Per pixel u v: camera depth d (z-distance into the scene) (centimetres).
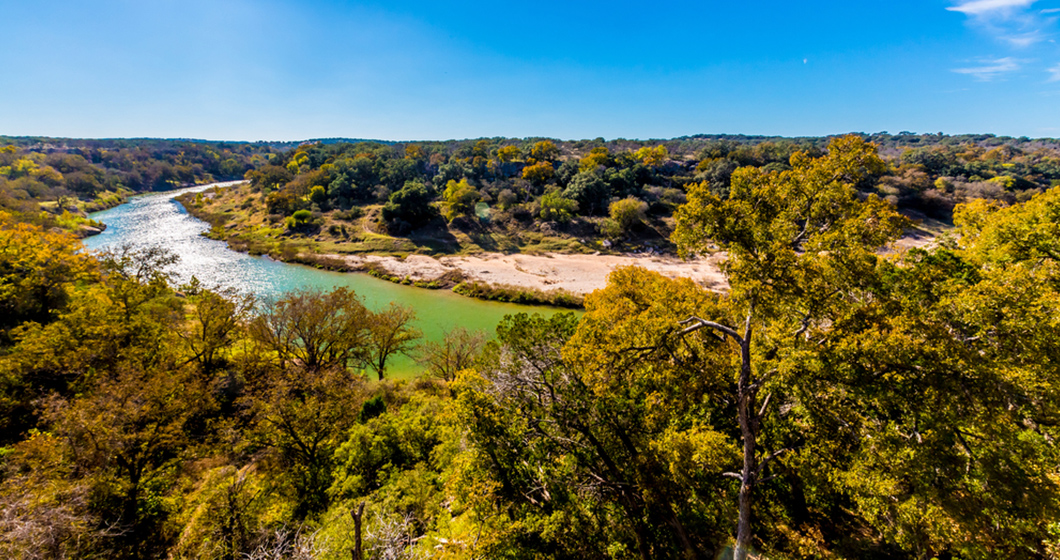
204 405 2069
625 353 1375
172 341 2659
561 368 1612
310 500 1706
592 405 1472
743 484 1072
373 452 1809
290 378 2228
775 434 1417
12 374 2073
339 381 2398
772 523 1338
